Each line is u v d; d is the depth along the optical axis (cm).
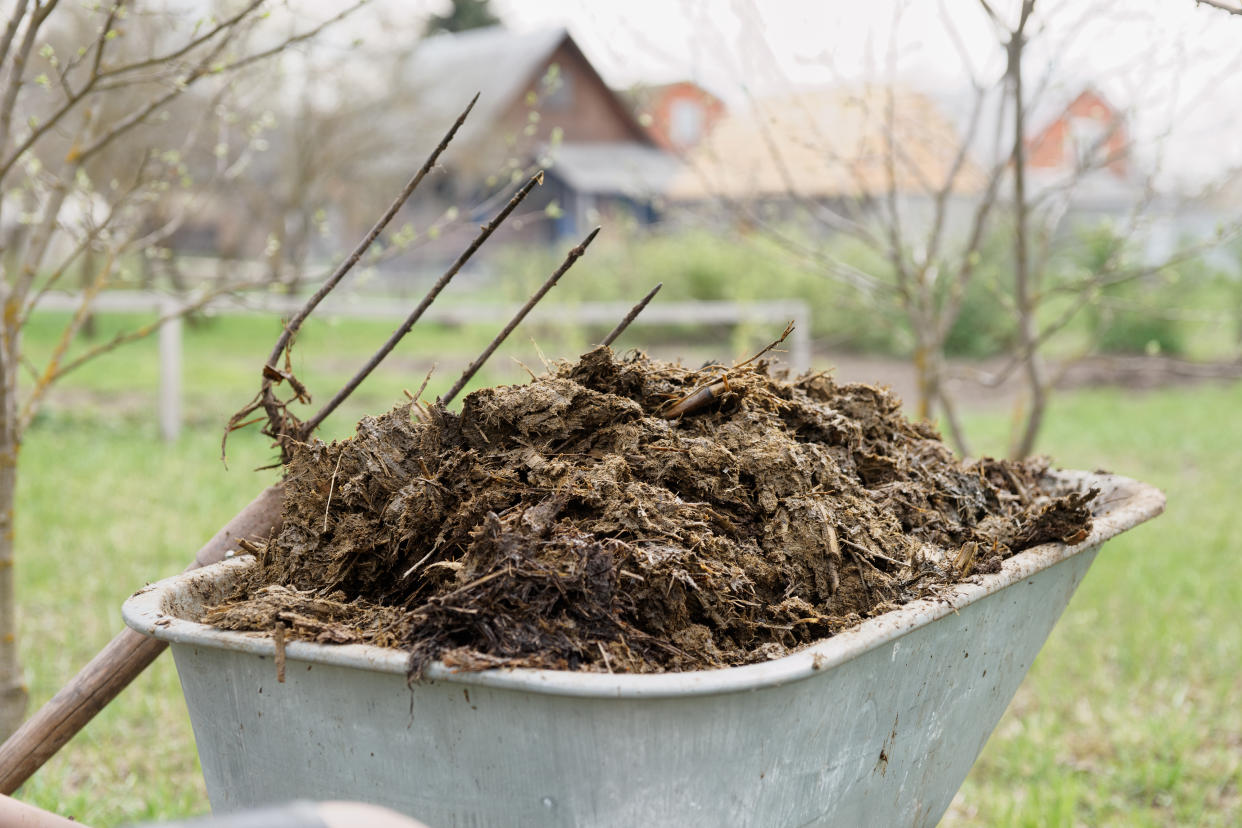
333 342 1530
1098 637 460
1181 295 1488
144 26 370
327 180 1195
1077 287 370
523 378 994
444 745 131
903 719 160
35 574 499
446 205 2333
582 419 173
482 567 142
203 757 154
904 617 142
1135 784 336
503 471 164
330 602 148
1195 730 370
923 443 221
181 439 851
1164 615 478
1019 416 404
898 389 1198
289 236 1251
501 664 124
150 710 362
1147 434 973
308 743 140
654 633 143
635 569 146
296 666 137
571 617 138
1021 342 382
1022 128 339
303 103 1111
